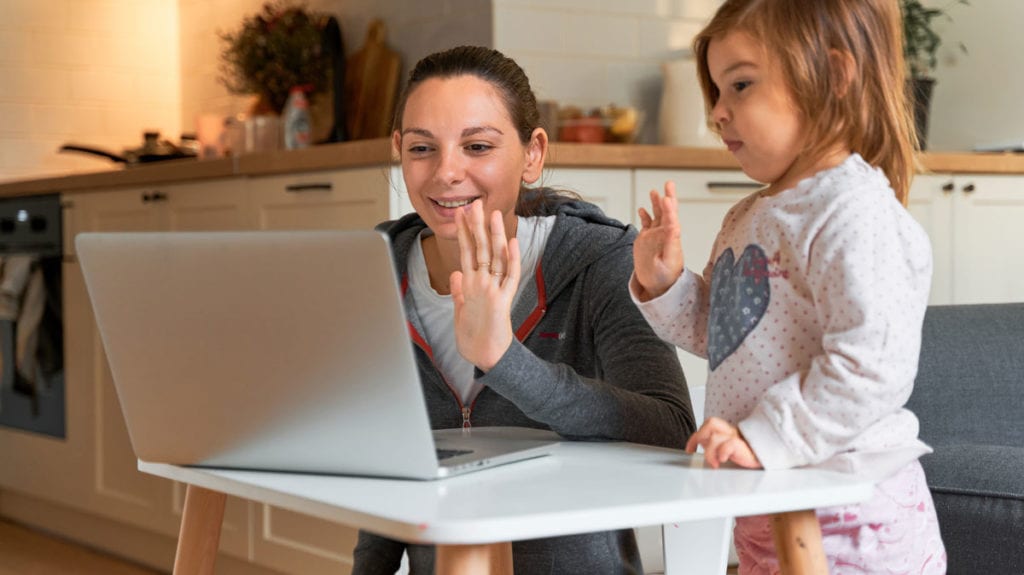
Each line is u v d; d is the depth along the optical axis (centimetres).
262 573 313
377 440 113
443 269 160
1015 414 225
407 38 393
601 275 158
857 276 114
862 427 114
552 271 160
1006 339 231
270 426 117
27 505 423
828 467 116
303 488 111
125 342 123
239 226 321
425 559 150
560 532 98
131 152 421
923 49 429
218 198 329
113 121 511
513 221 162
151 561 364
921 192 343
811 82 124
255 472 121
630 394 140
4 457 424
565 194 178
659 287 135
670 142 364
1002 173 358
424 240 165
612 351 152
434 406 159
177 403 122
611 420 135
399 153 167
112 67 509
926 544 131
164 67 518
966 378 227
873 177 121
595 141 341
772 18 125
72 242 385
